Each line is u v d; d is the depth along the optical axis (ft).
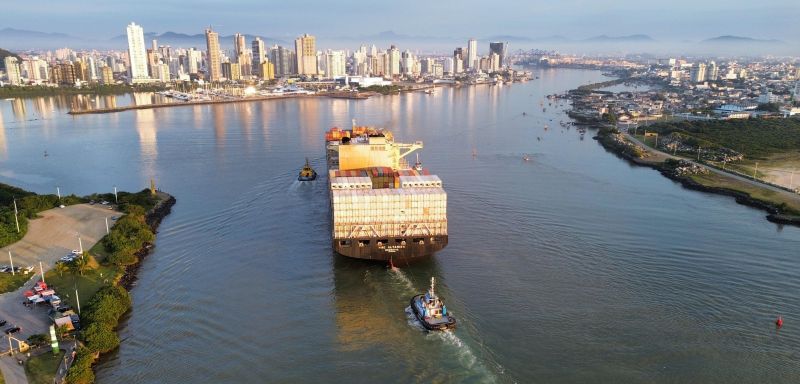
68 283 349.82
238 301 339.36
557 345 288.30
